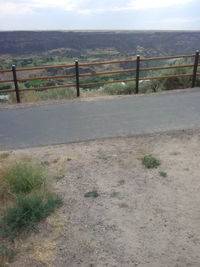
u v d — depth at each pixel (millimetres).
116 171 4469
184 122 6559
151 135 5914
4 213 3445
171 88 11586
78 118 7152
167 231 3146
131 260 2768
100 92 11695
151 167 4531
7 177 4102
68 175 4387
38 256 2842
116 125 6559
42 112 7766
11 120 7203
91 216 3428
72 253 2871
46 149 5445
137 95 9234
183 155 4953
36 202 3500
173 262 2734
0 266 2732
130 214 3445
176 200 3701
